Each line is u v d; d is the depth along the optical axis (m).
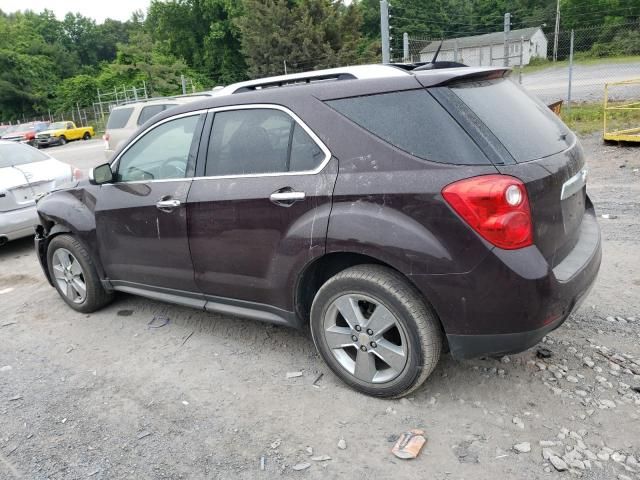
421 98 2.72
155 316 4.52
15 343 4.26
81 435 3.00
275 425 2.94
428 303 2.79
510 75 3.24
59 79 71.88
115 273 4.30
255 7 39.44
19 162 7.49
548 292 2.55
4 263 6.71
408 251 2.65
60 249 4.66
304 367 3.50
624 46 24.58
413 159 2.67
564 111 14.89
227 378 3.45
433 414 2.90
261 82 3.55
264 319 3.44
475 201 2.47
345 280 2.94
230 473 2.61
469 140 2.57
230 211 3.33
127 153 4.08
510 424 2.76
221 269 3.52
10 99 64.38
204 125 3.57
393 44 25.23
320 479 2.52
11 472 2.75
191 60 60.44
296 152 3.08
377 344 2.95
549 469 2.45
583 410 2.82
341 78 3.19
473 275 2.54
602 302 4.02
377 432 2.80
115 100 44.31
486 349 2.68
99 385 3.51
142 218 3.87
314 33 38.06
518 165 2.56
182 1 58.12
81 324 4.51
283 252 3.12
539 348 3.43
